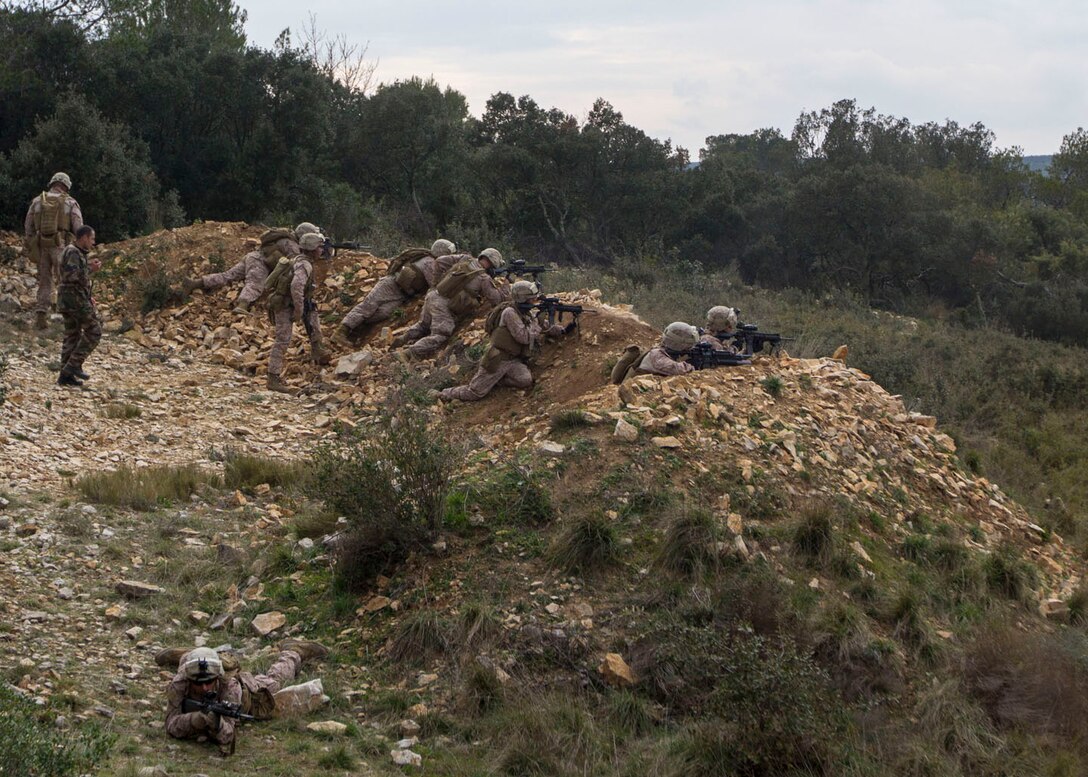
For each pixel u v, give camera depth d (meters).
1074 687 6.54
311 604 6.97
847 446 9.34
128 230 18.41
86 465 9.12
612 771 5.39
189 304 14.45
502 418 10.35
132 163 18.72
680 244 36.78
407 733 5.63
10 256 15.62
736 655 5.87
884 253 36.84
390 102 29.81
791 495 8.20
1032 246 41.12
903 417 10.72
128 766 4.65
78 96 18.53
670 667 6.18
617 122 37.09
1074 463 14.22
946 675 6.66
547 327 11.41
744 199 40.91
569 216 35.69
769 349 11.18
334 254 15.30
